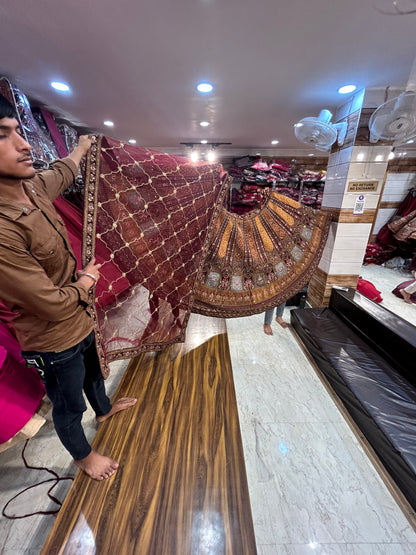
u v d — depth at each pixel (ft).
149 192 4.15
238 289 5.62
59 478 3.92
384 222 12.94
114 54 4.61
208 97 6.61
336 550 3.02
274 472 3.87
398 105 4.81
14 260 1.97
